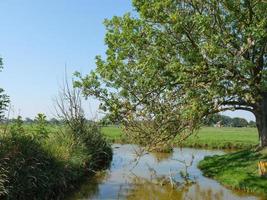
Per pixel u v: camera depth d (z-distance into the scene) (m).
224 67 20.66
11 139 17.14
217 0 22.22
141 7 22.86
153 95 21.91
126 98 22.84
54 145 22.47
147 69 21.86
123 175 27.09
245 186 21.09
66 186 20.20
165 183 24.02
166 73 21.81
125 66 23.75
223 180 23.66
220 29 22.20
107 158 34.00
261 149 27.17
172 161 35.38
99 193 20.89
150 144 21.73
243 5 22.59
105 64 24.11
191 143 51.25
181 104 20.97
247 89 22.05
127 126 22.25
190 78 20.75
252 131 88.38
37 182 17.19
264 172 21.89
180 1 23.45
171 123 21.27
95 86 23.61
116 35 24.56
